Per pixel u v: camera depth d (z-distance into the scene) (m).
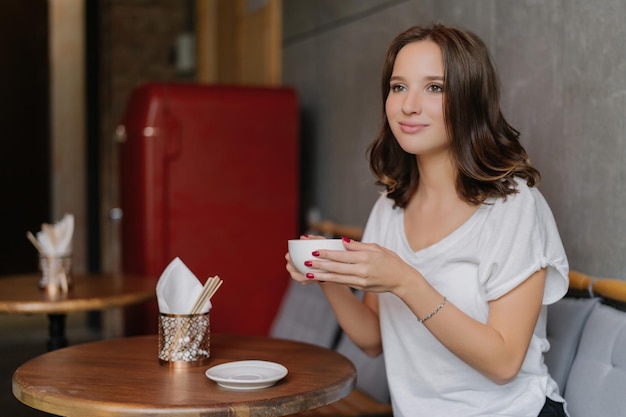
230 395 1.64
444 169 1.83
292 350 2.08
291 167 3.89
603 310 1.98
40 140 6.71
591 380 1.87
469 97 1.73
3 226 6.67
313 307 3.37
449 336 1.58
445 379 1.78
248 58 5.24
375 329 2.01
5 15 6.57
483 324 1.61
